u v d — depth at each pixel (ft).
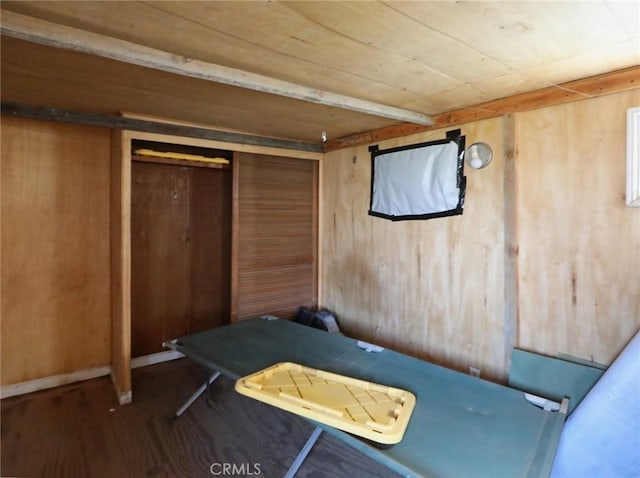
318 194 12.49
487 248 8.18
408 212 9.80
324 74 6.37
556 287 7.21
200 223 12.05
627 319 6.36
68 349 9.92
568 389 6.79
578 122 6.84
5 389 9.09
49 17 4.51
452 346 8.90
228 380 10.14
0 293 9.00
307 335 8.75
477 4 4.18
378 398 5.53
